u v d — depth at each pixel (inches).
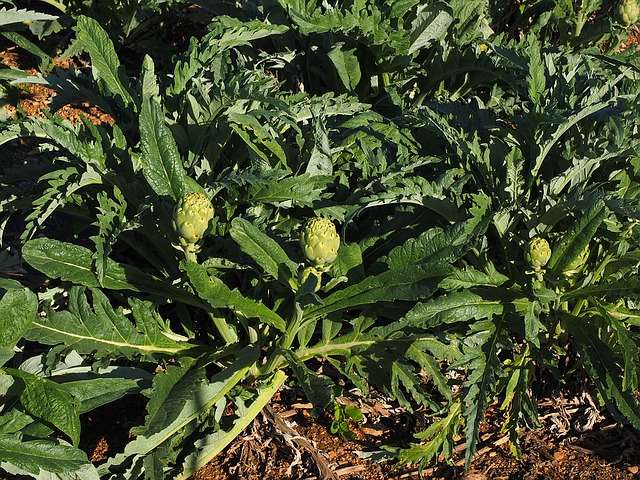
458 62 92.3
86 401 65.4
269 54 97.7
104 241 67.2
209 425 68.6
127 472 64.1
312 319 69.7
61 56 111.7
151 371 74.6
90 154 70.9
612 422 77.1
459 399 70.9
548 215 72.4
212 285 64.4
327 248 62.8
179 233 64.3
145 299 72.6
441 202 72.4
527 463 73.2
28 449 60.6
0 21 88.6
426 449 69.2
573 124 76.3
